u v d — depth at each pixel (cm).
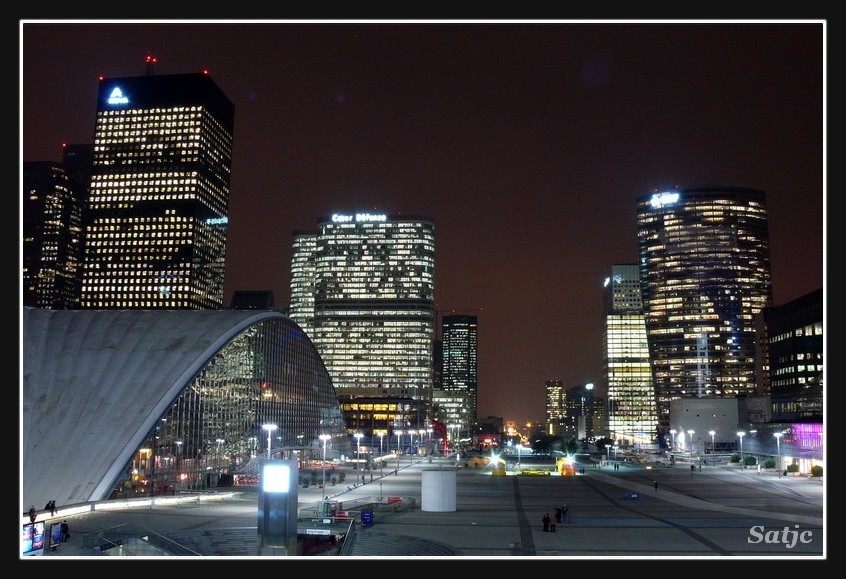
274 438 14288
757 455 19538
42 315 10588
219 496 9300
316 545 5856
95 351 10019
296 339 16088
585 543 5597
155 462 9019
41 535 4653
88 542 5294
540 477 14188
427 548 5375
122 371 9719
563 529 6394
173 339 10531
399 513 7638
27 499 7812
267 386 13862
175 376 9725
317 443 17750
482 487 11556
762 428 19225
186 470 9762
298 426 16175
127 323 10781
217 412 10888
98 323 10675
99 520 6831
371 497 9406
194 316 11544
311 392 17438
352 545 5753
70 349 10012
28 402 9038
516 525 6669
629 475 14738
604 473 15512
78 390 9306
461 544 5562
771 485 11694
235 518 6994
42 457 8362
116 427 8800
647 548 5350
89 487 8038
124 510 7744
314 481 12062
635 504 8694
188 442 9862
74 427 8769
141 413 9031
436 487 7781
